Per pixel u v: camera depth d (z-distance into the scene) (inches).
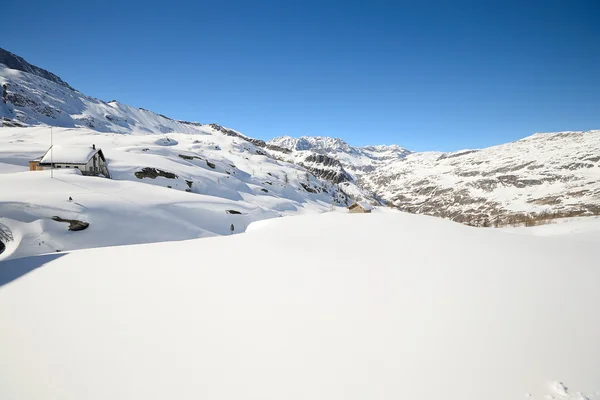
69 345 183.5
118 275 327.6
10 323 214.1
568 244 471.5
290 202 3666.3
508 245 463.2
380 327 198.4
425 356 164.4
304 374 152.8
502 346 171.6
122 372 156.9
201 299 253.4
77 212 1201.4
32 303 250.8
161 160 2987.2
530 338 179.3
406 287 273.4
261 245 483.2
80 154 1988.2
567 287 267.3
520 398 131.5
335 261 371.6
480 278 295.9
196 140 6190.9
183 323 209.9
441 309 223.8
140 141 4690.0
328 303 240.2
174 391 142.4
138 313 227.1
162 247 486.6
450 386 140.8
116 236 1205.1
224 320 213.5
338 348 174.9
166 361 165.6
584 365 151.8
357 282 290.2
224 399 136.9
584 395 131.4
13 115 7416.3
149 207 1510.8
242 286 284.4
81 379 152.0
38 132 4411.9
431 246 457.1
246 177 4279.0
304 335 190.5
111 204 1368.1
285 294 261.6
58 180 1496.1
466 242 486.0
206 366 160.7
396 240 505.0
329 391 140.2
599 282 280.8
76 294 269.9
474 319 205.9
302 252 426.3
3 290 285.9
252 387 144.0
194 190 2731.3
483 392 136.2
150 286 288.7
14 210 1065.5
